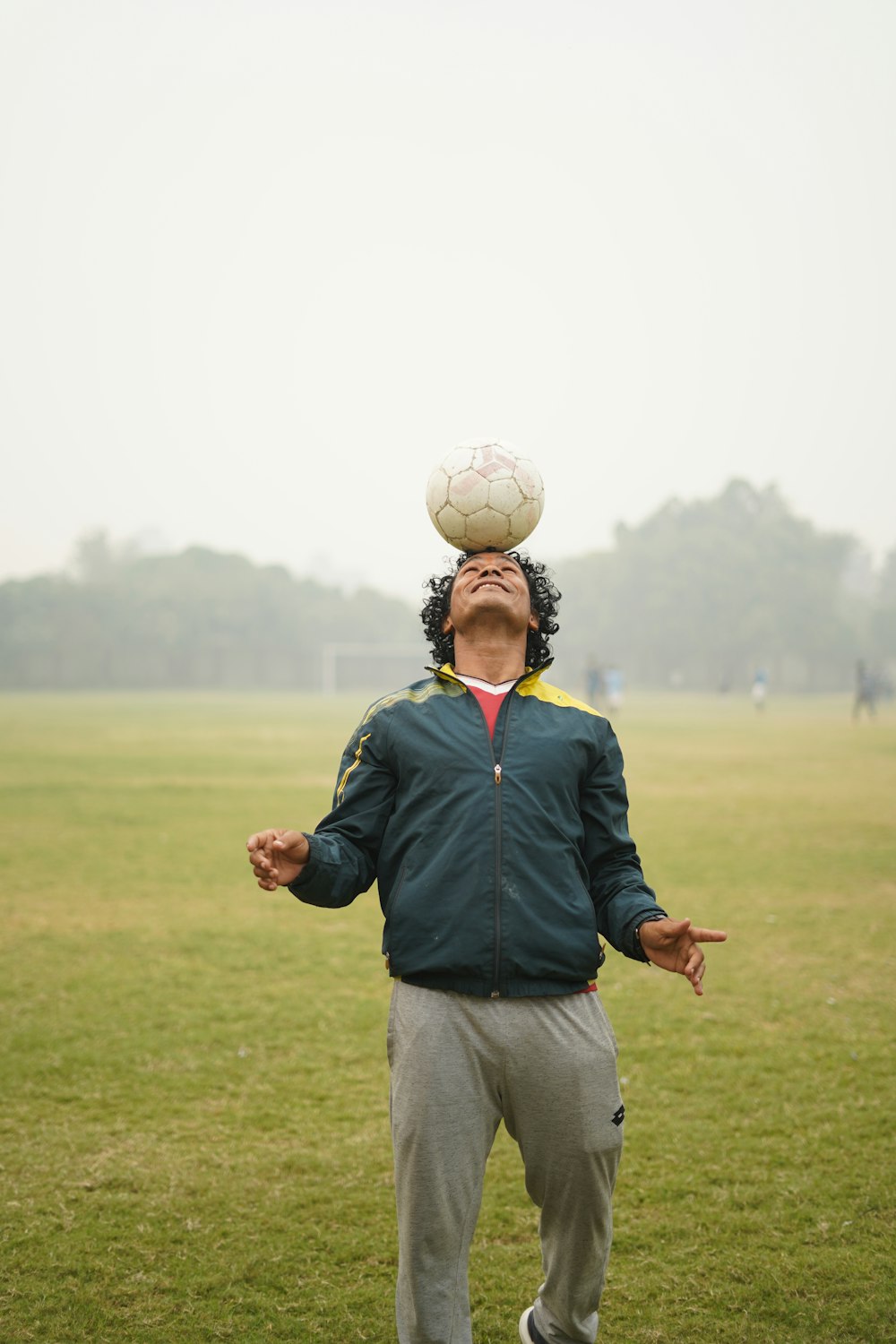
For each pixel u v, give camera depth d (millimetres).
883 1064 5074
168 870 9961
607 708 48312
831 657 88125
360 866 2699
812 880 9594
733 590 85812
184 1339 2998
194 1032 5469
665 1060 5133
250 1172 3967
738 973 6672
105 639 87312
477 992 2520
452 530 2947
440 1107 2500
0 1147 4145
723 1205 3740
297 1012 5816
